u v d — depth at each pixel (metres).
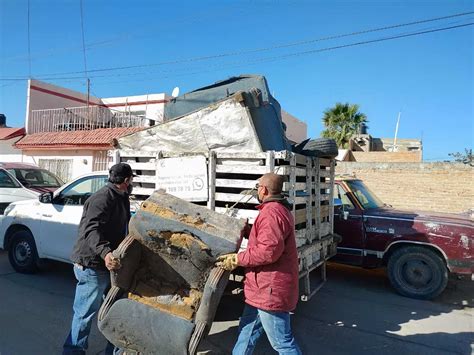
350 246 6.75
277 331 3.13
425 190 12.97
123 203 3.70
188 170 4.51
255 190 4.17
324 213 5.83
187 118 4.74
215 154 4.40
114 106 19.33
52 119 17.84
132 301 3.17
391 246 6.46
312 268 4.95
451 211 12.59
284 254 3.15
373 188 13.65
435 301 6.07
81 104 19.91
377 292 6.46
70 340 3.51
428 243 6.09
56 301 5.41
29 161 16.84
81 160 15.21
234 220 3.40
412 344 4.48
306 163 4.92
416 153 23.11
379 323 5.09
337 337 4.62
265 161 4.20
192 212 3.37
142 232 3.21
